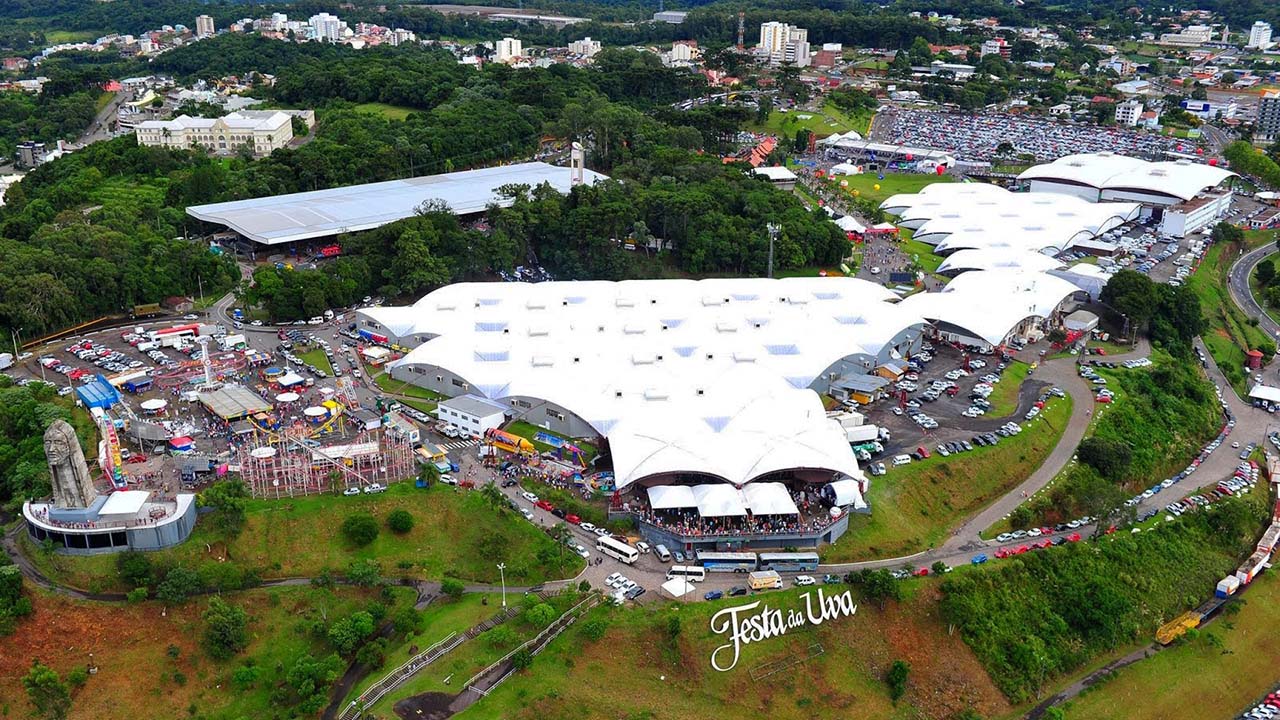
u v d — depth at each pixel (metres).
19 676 198.62
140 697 197.62
